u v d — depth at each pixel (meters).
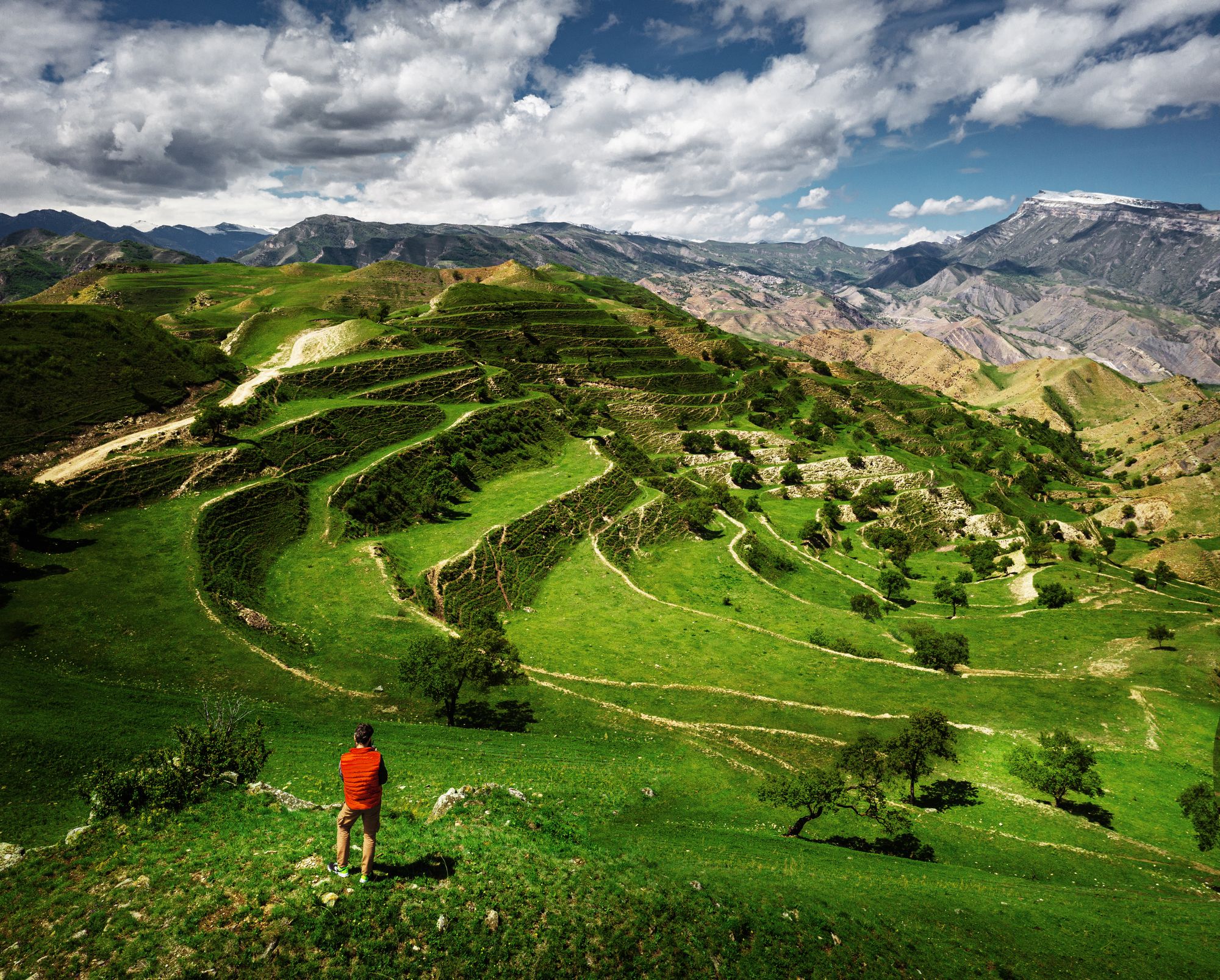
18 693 50.16
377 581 90.50
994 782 65.25
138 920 17.34
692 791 53.72
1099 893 41.25
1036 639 112.12
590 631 95.69
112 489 91.19
